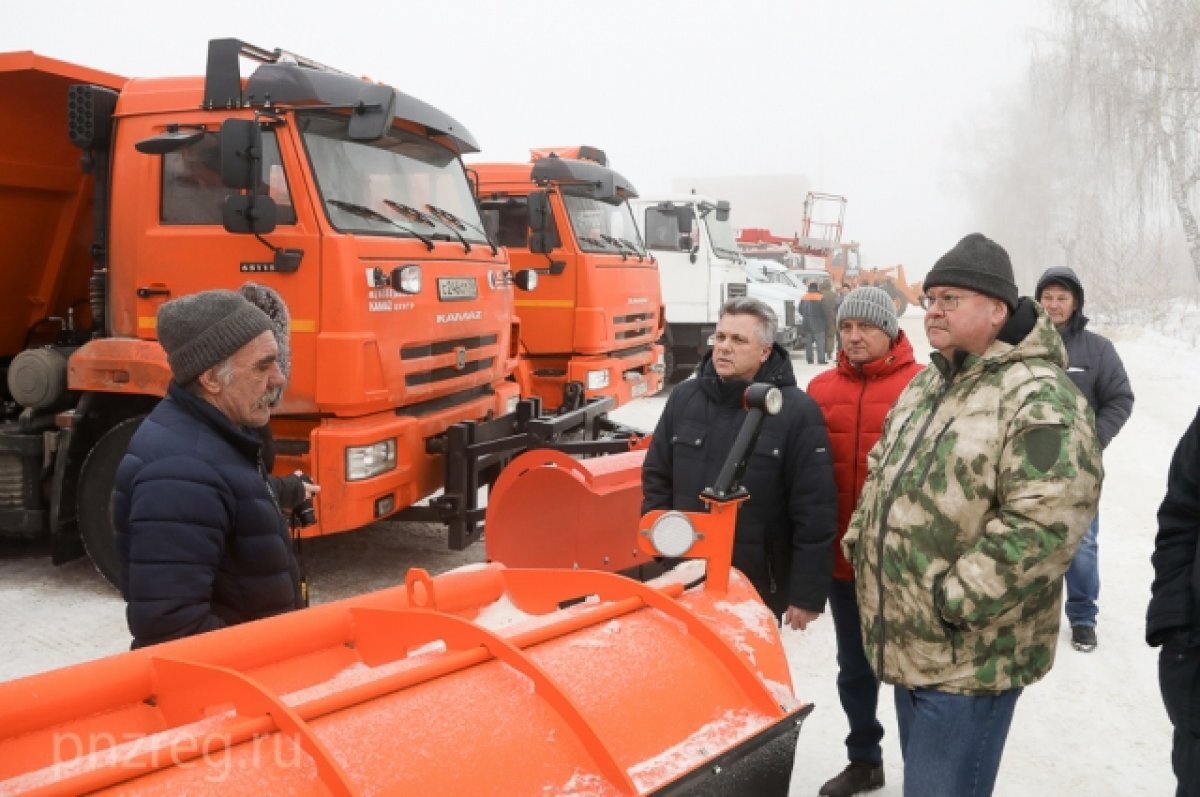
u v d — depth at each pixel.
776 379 3.05
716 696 1.83
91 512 5.14
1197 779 2.20
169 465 2.08
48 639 4.59
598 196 8.62
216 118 4.77
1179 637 2.24
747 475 3.01
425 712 1.54
